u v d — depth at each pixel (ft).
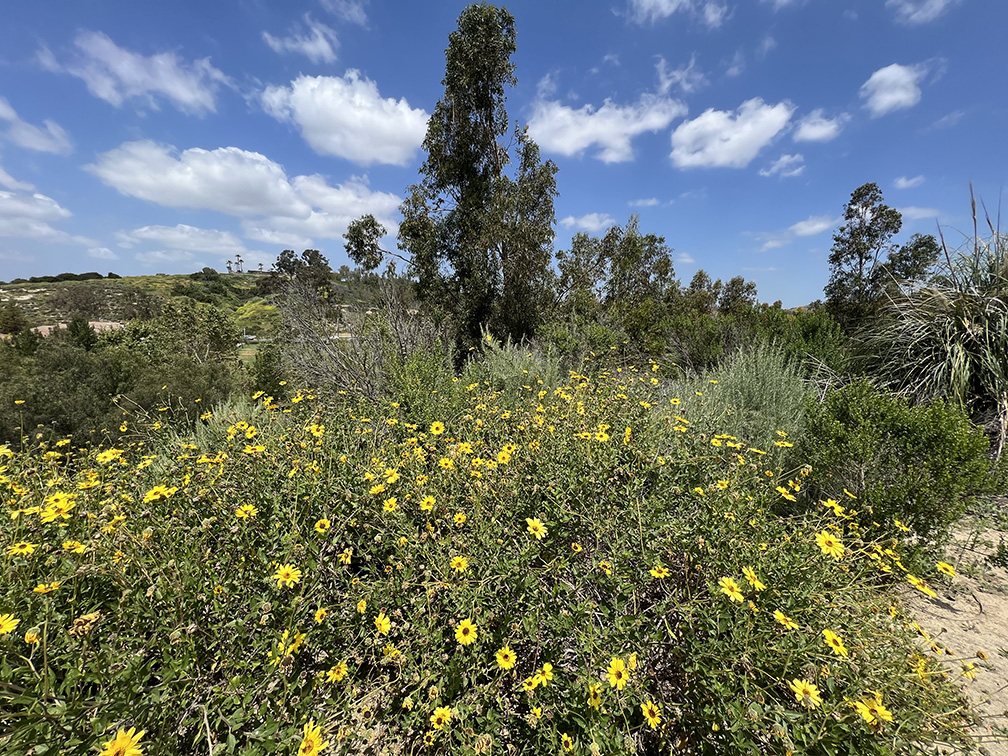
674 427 8.60
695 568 5.48
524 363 19.81
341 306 22.48
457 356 33.17
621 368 22.43
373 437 10.07
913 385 13.94
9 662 4.25
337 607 5.49
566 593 5.57
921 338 14.44
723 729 4.15
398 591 5.40
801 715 3.91
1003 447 11.21
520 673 5.11
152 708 4.05
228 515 6.26
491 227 35.94
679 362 27.27
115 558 5.06
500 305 38.73
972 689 5.69
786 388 14.34
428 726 4.45
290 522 6.32
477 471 7.36
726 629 4.54
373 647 5.17
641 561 5.72
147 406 22.38
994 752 4.70
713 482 7.03
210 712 4.12
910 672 4.44
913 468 8.21
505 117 40.24
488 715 4.35
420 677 4.52
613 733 4.06
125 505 6.57
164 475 7.82
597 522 6.16
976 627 6.88
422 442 9.85
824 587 5.33
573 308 36.60
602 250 46.68
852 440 8.75
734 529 5.58
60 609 5.09
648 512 6.20
